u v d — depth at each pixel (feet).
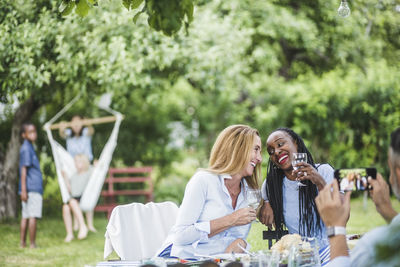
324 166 9.98
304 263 6.96
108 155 24.97
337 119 30.27
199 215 8.99
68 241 22.70
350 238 8.42
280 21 30.53
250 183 9.52
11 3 20.29
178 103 43.29
